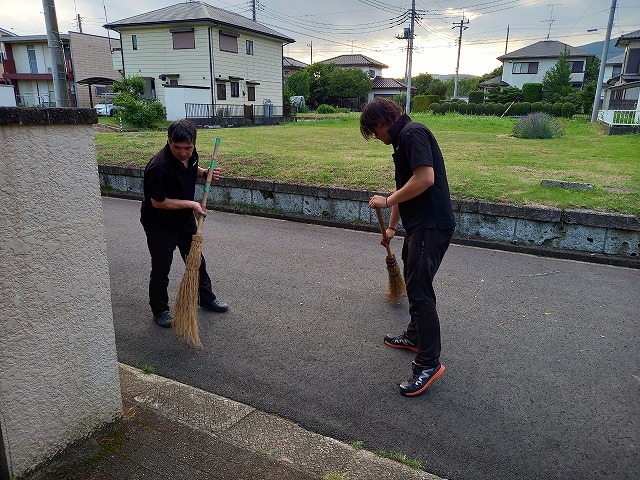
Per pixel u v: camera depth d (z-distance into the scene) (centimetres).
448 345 323
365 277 447
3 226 166
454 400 263
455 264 484
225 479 196
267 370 291
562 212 508
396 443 229
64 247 188
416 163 249
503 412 253
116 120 2153
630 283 438
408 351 316
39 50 3130
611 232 493
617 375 289
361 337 334
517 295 407
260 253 514
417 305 266
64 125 181
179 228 335
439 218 264
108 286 211
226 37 2486
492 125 2169
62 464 199
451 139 1451
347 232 604
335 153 996
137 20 2531
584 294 411
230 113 2459
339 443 228
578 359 306
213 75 2420
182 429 228
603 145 1250
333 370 292
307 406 257
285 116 2655
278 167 752
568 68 3800
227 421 241
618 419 248
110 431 222
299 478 199
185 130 296
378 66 6569
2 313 170
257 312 371
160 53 2495
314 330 343
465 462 217
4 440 178
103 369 215
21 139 167
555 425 243
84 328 203
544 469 213
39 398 189
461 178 660
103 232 204
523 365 299
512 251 532
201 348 316
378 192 602
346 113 3603
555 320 361
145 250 522
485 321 358
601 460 219
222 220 656
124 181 798
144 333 337
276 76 2938
